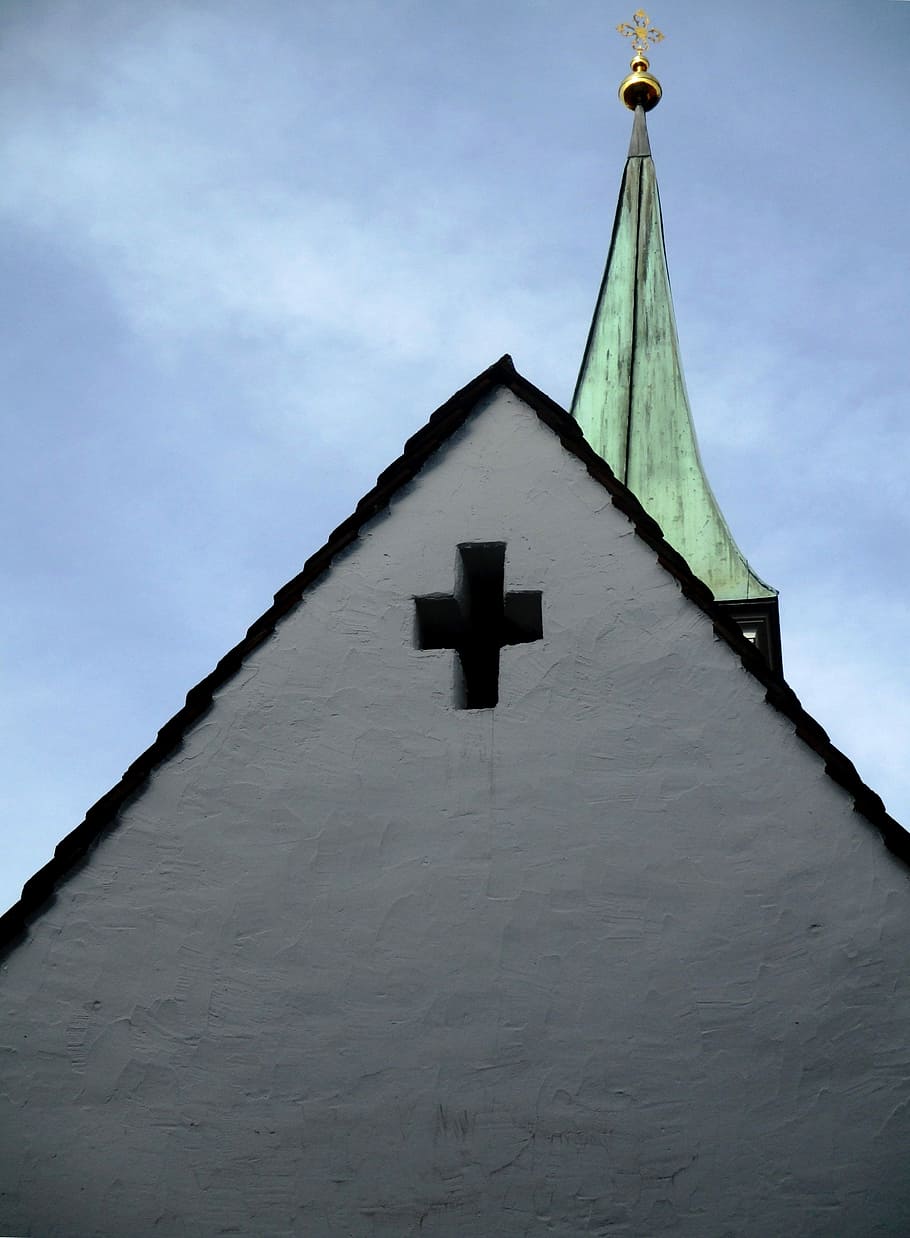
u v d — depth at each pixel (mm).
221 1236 11898
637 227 34312
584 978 12422
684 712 13375
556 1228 11617
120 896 13188
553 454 14867
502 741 13477
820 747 13023
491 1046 12273
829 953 12273
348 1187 11945
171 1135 12266
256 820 13391
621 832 12938
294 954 12812
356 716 13750
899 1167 11547
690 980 12320
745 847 12734
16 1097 12500
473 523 14602
